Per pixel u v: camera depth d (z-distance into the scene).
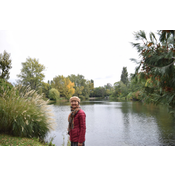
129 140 6.05
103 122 10.41
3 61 5.96
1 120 3.86
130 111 16.11
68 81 66.31
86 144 5.50
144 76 3.09
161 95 3.19
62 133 6.82
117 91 71.12
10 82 5.37
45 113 4.87
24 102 4.45
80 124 2.14
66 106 25.56
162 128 7.95
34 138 4.18
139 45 2.98
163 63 2.83
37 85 33.81
